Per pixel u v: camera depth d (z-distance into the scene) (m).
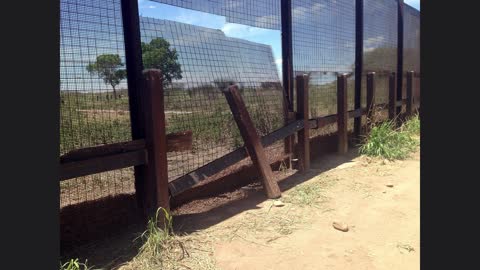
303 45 6.05
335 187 4.97
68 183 4.11
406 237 3.60
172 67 4.11
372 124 7.52
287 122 5.68
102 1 3.30
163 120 3.49
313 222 3.92
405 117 9.81
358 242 3.51
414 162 6.30
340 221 3.87
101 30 3.31
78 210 3.44
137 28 3.49
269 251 3.31
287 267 3.07
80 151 3.04
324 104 6.74
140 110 3.56
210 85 4.63
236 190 4.97
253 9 5.04
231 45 4.87
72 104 3.20
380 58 8.73
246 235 3.59
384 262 3.17
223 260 3.14
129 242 3.39
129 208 3.77
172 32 4.07
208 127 4.73
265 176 4.55
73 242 3.34
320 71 6.53
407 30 10.54
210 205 4.43
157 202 3.48
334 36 6.89
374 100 7.62
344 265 3.12
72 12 3.09
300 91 5.56
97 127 3.40
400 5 9.49
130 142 3.37
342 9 7.09
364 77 7.93
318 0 6.42
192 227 3.74
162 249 3.22
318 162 6.30
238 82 4.99
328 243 3.48
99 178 4.23
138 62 3.52
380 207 4.32
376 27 8.48
